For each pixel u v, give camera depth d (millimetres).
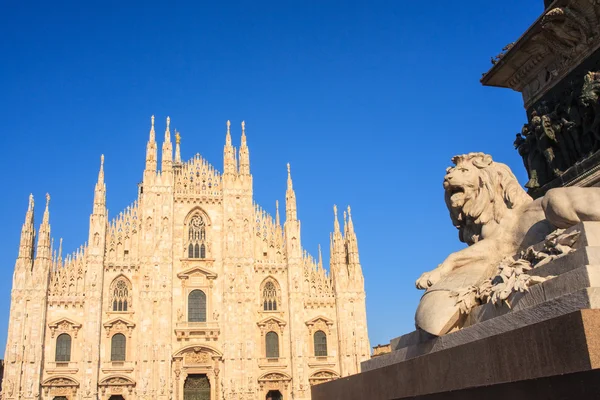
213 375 77312
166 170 82938
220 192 84875
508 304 8406
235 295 80125
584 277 7230
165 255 79500
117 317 76000
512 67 15516
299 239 83688
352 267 84312
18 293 73312
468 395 7727
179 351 76500
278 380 78500
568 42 13656
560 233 8656
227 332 78500
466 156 11594
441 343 9195
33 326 72625
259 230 84938
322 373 79625
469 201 11328
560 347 6320
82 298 75438
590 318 6102
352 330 81500
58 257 76438
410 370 9258
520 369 6867
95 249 77062
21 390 70438
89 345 73688
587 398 5926
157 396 74125
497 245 10648
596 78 12430
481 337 8312
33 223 77188
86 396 71812
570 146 13320
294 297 81125
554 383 6336
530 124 14797
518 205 10883
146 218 80375
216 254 82312
